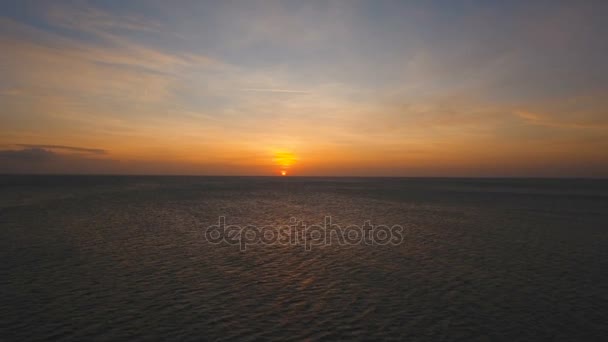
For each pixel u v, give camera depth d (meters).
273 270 20.67
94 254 23.58
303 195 84.06
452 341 12.51
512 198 74.88
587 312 14.98
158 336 12.57
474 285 18.23
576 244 27.95
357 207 55.12
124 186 116.88
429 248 26.53
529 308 15.37
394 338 12.67
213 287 17.66
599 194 89.56
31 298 15.81
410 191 105.06
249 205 57.09
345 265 21.84
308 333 12.96
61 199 61.72
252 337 12.61
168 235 30.45
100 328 13.09
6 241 26.94
